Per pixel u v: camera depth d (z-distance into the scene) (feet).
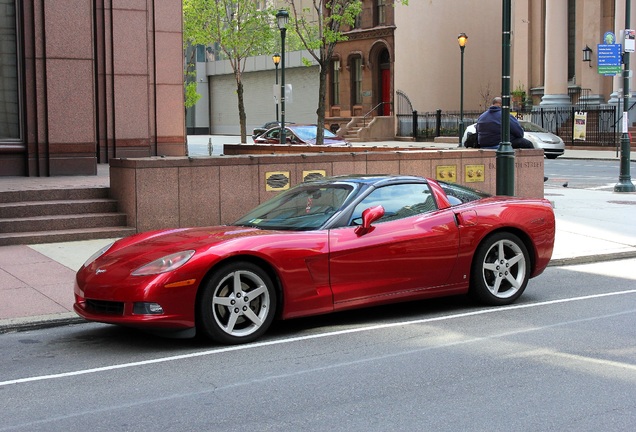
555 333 24.34
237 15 117.80
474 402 17.97
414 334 24.50
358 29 155.94
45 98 51.26
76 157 52.24
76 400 18.72
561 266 37.01
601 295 30.14
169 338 24.54
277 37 170.30
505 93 43.21
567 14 131.95
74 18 51.60
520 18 145.07
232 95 202.18
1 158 50.85
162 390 19.36
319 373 20.52
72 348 23.75
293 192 27.94
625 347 22.61
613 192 65.05
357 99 159.33
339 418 17.07
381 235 25.46
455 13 157.17
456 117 148.66
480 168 51.06
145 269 22.56
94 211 42.65
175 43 66.18
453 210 27.30
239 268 23.17
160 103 65.92
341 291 24.79
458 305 28.68
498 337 23.93
